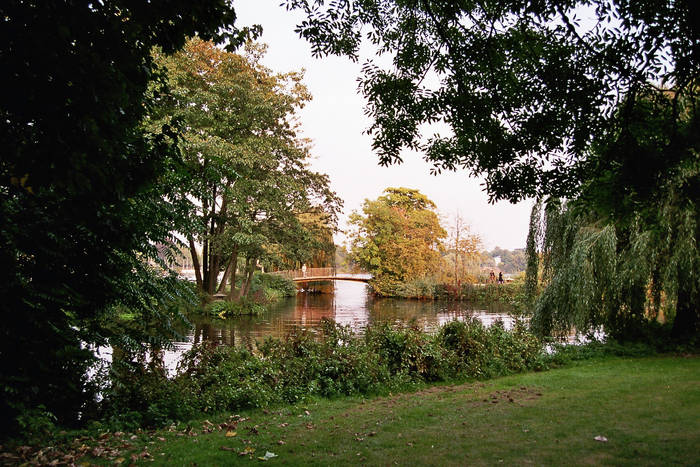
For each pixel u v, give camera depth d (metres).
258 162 21.83
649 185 4.99
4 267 4.18
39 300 4.59
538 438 4.72
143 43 3.54
